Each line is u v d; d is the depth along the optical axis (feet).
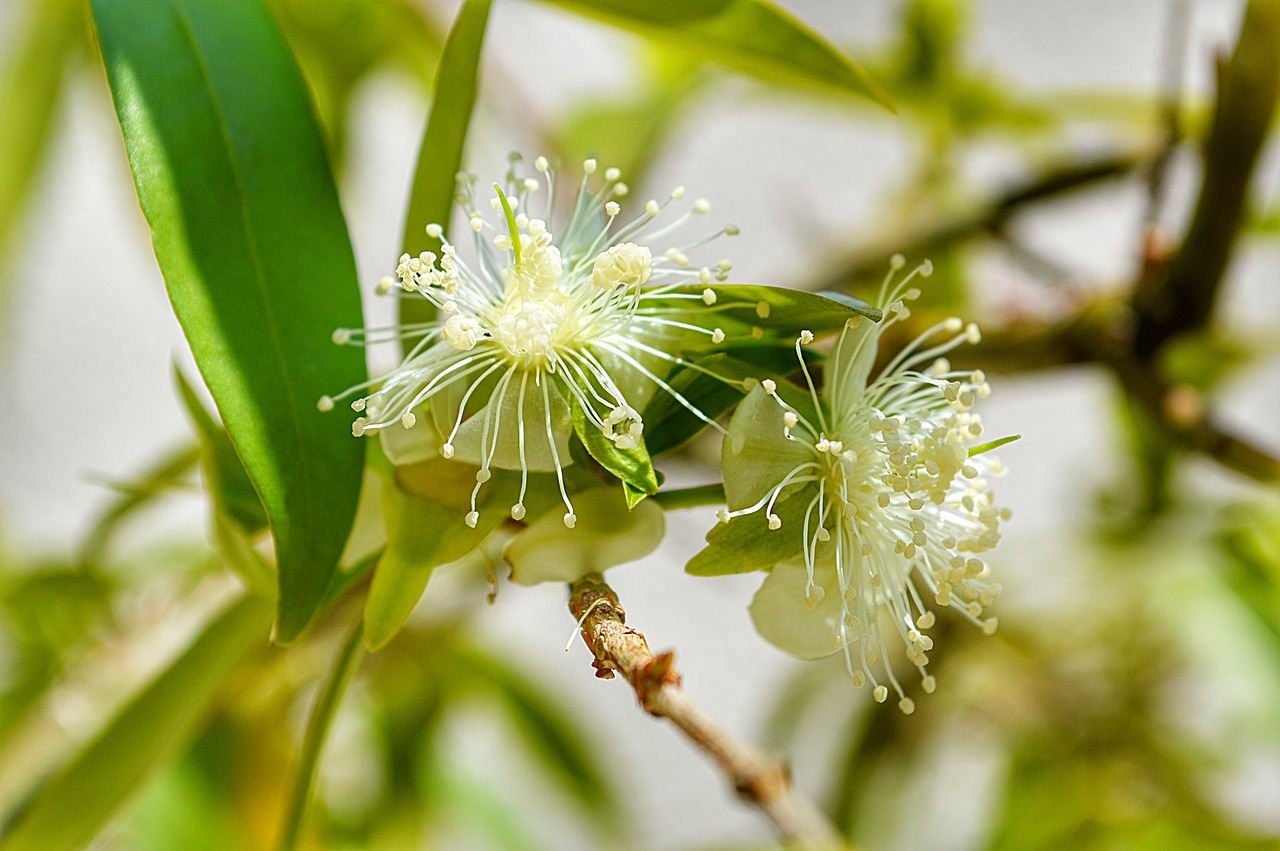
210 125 1.00
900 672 1.60
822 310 0.96
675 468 1.24
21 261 1.62
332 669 1.02
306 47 1.44
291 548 0.97
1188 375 1.48
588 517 0.97
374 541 1.01
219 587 1.15
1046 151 1.57
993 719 1.64
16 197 1.54
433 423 0.98
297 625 0.96
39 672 1.34
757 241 2.11
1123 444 1.66
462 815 1.60
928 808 1.68
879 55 1.52
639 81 1.61
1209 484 1.75
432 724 1.54
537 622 2.10
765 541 0.98
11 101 1.50
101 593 1.39
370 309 1.94
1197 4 1.93
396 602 0.97
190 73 1.00
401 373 0.98
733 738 0.97
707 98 1.60
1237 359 1.46
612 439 0.96
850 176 2.15
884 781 1.61
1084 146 1.57
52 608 1.38
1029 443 2.18
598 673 0.95
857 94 1.10
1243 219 1.17
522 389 0.98
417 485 0.98
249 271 0.99
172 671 1.07
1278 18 1.13
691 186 2.12
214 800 1.22
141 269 2.12
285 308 0.99
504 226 1.02
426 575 0.97
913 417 1.02
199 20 1.01
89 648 1.19
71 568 1.38
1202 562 1.56
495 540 1.10
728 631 2.16
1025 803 1.53
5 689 1.39
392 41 1.49
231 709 1.23
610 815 1.66
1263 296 2.00
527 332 0.97
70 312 2.12
